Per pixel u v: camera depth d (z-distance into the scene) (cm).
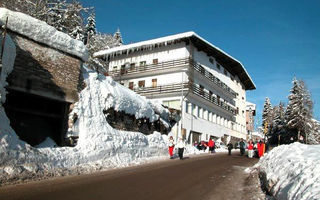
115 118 1725
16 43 1198
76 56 1480
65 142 1334
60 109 1405
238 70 5047
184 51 3519
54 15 3056
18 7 2762
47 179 895
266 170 909
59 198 650
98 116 1533
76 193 705
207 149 3083
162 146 2038
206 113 3897
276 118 6531
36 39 1274
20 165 920
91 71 1714
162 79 3603
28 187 762
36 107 1301
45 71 1300
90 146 1329
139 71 3747
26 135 1234
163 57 3688
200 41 3609
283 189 580
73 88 1435
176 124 2964
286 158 773
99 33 5553
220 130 4347
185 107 3288
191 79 3497
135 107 1948
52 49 1355
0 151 886
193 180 980
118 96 1748
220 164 1551
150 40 3709
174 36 3503
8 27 1168
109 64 4253
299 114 5088
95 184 832
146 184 862
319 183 450
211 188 857
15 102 1216
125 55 4088
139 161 1543
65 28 3244
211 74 4053
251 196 754
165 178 992
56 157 1097
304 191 464
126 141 1627
